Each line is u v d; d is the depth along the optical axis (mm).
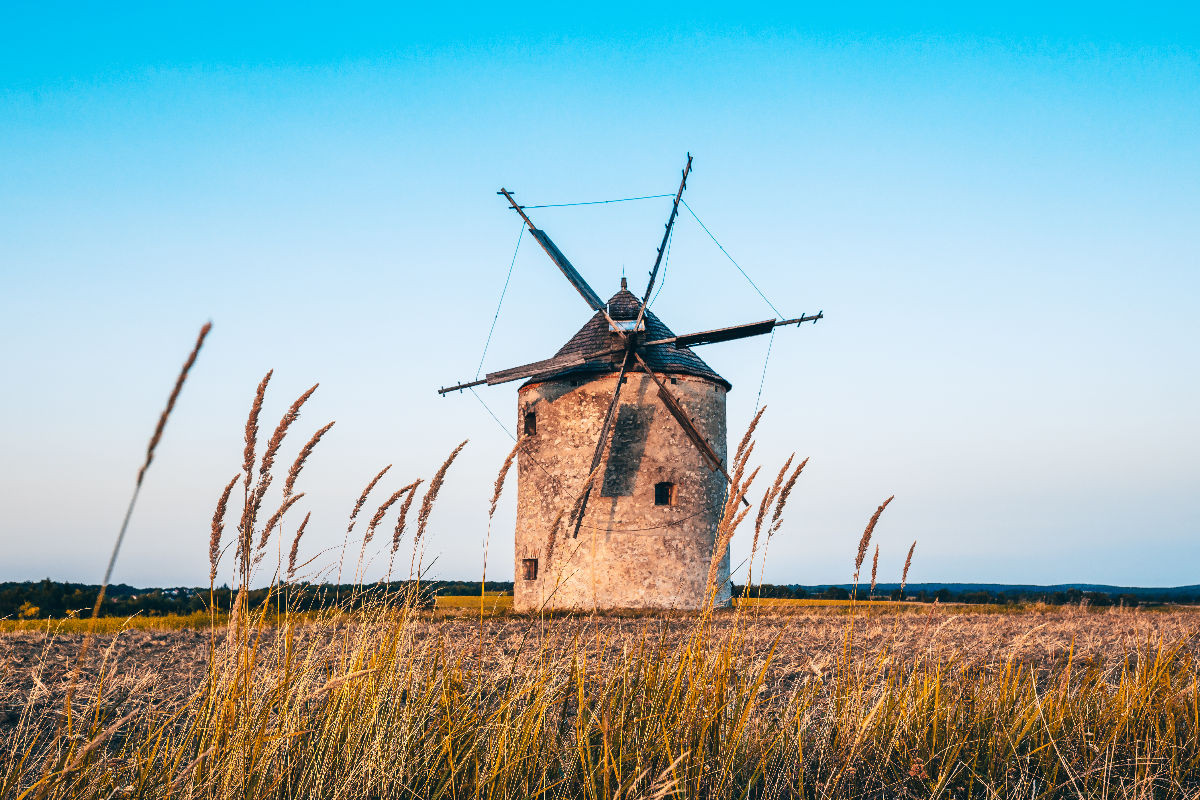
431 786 3904
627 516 22438
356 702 3965
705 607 4527
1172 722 5363
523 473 24250
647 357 23656
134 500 1784
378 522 4188
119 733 4430
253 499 3148
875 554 5094
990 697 5688
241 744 3303
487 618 14430
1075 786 4594
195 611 14727
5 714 5238
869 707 5336
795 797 4312
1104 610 22750
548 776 4152
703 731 4137
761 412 4418
